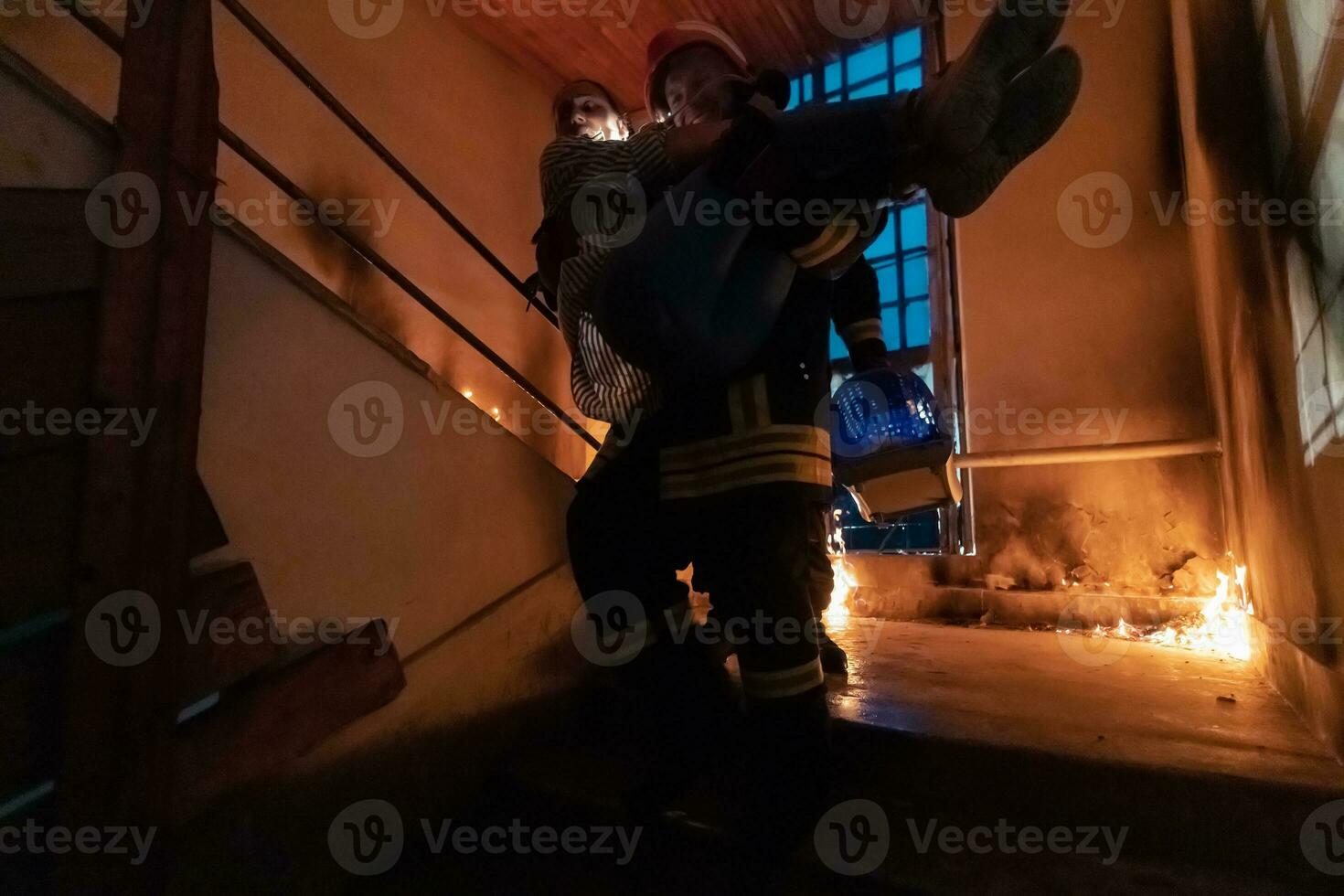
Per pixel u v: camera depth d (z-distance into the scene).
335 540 1.34
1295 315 1.35
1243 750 1.26
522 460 1.81
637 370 1.22
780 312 1.12
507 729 1.67
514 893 1.32
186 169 1.11
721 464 1.11
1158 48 2.67
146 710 1.00
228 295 1.20
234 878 1.11
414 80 2.93
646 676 1.33
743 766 1.36
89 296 0.99
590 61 3.48
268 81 2.39
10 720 0.89
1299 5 1.24
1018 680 1.79
